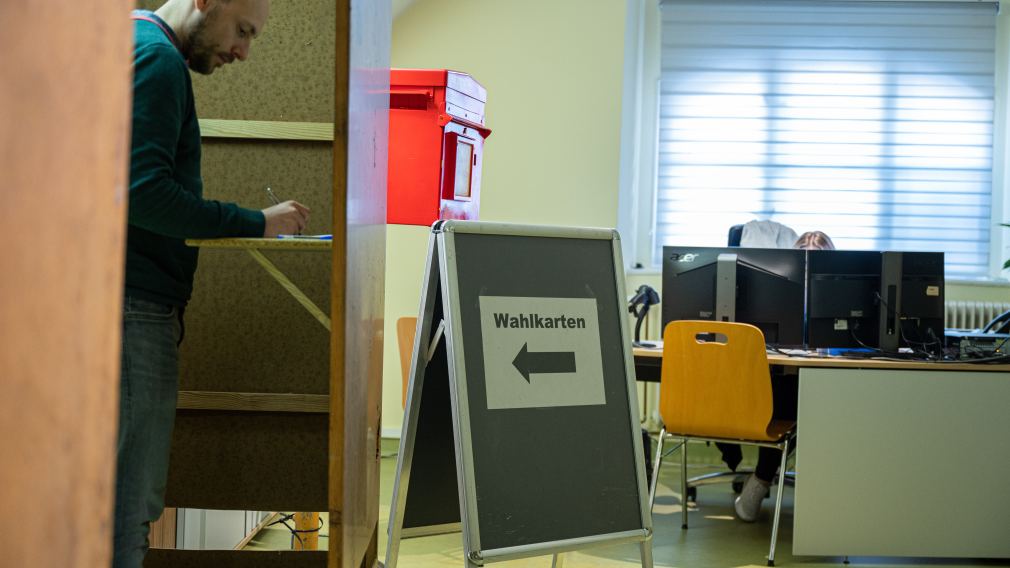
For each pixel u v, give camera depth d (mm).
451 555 3434
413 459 2365
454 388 2090
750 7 5938
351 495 1771
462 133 3070
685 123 6012
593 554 3463
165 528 2666
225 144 2490
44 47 322
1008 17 5984
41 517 328
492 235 2258
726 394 3527
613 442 2297
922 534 3436
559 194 5562
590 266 2381
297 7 2463
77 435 352
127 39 388
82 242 350
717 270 3883
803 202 5992
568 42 5535
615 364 2355
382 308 2475
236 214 1649
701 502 4418
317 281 2477
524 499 2131
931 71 5922
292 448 2498
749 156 5992
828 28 5930
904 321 3771
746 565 3373
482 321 2176
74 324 346
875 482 3434
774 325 3883
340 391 1639
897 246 5984
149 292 1601
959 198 5961
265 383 2494
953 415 3439
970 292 5766
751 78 5969
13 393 311
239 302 2488
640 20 6004
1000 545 3441
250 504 2510
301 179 2486
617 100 5520
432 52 5617
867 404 3441
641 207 6051
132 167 1503
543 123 5562
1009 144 5980
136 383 1574
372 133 2021
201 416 2500
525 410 2188
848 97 5953
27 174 313
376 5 2061
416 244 5512
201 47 1732
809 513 3424
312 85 2467
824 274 3803
